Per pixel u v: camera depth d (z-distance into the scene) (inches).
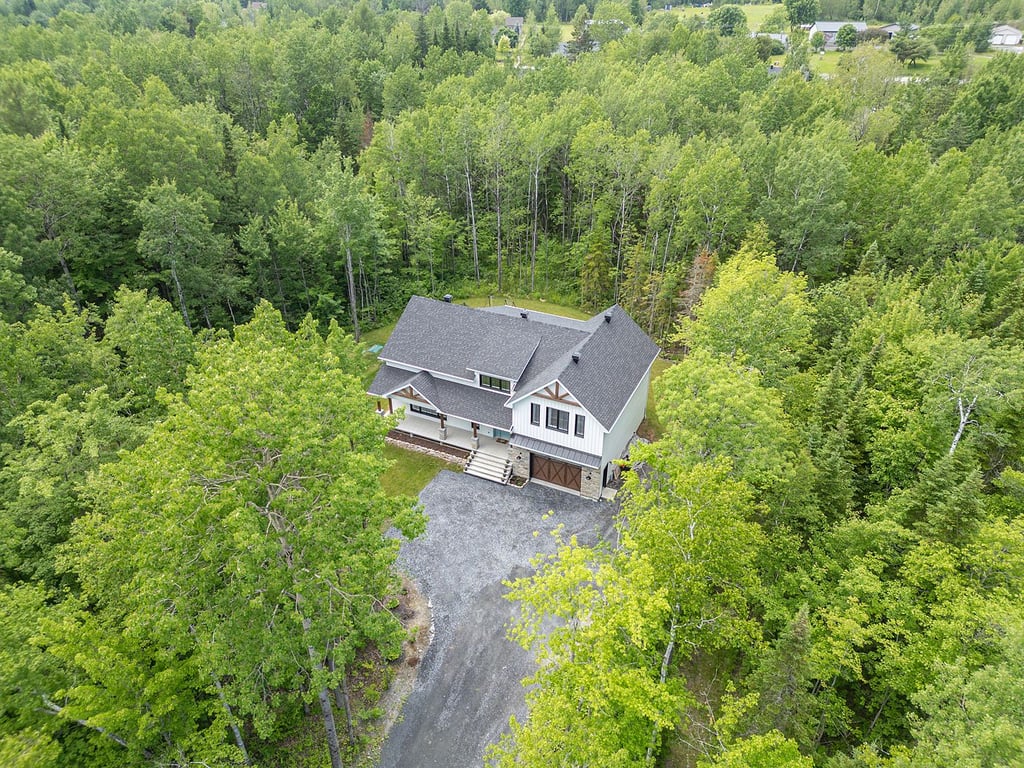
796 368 1515.7
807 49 4485.7
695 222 1994.3
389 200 2379.4
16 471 949.8
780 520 1011.9
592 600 672.4
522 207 2568.9
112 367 1286.9
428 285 2474.2
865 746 694.5
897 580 861.8
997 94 3267.7
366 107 3678.6
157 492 629.3
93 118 1943.9
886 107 3294.8
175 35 3572.8
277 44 3673.7
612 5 5324.8
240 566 603.8
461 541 1274.6
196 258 1833.2
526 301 2412.6
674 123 2974.9
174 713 733.3
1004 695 579.2
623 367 1443.2
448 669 1014.4
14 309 1419.8
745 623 754.8
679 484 760.3
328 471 745.6
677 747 884.6
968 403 1164.5
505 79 3486.7
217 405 685.9
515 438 1419.8
